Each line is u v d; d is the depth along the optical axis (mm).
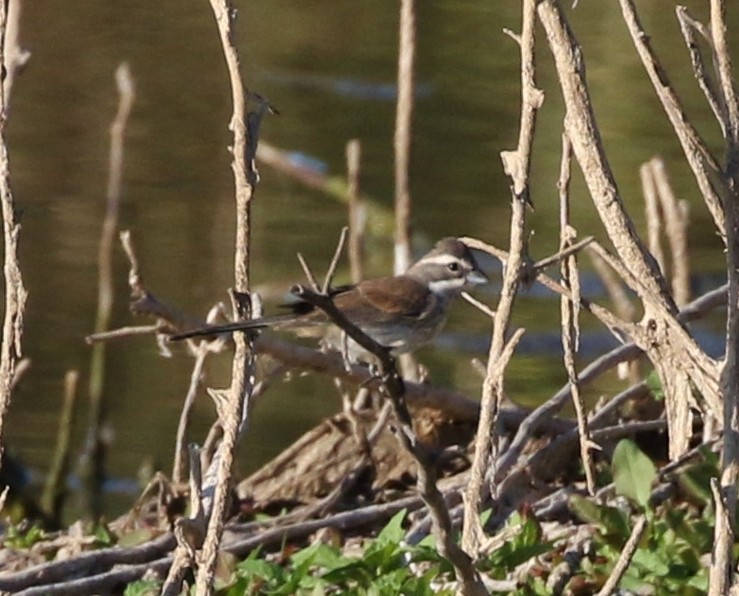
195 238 17547
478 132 20078
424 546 8070
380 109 21000
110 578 8703
